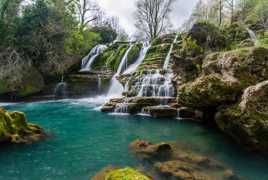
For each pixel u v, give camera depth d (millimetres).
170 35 25203
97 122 11555
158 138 8805
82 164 6469
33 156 7047
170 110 12547
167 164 5973
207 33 15594
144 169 5934
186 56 13680
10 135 8117
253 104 7285
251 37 20562
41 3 21969
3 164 6480
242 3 30062
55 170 6109
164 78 16062
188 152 7043
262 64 8359
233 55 9039
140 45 26375
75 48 26312
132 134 9406
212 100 9250
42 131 9227
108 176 4914
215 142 8156
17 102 19234
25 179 5645
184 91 10812
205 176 5430
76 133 9617
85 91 21891
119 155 7059
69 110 15062
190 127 10391
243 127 7367
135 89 16656
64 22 24781
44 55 21891
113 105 14414
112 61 24891
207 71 10602
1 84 18891
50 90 21391
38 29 21719
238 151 7250
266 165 6250
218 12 31672
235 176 5594
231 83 8578
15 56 20016
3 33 20641
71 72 23672
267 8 25891
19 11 22219
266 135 6914
